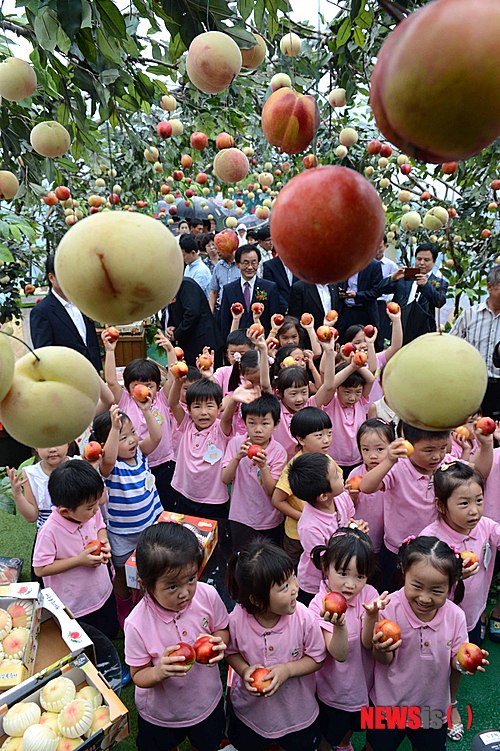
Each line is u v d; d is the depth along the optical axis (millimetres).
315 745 1930
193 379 3627
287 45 1893
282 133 1314
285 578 1748
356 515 2713
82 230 835
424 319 4688
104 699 1779
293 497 2689
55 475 2232
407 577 1860
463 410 928
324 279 833
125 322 897
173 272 858
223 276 5965
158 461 3404
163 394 3488
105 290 821
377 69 678
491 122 631
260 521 2900
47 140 1733
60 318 3693
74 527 2307
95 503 2293
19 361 924
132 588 2656
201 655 1664
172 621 1826
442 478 2254
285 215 795
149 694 1863
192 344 5074
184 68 2219
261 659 1836
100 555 2271
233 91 3188
